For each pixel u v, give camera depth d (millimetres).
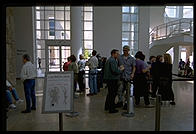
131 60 5188
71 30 11102
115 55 4883
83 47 13688
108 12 13406
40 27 13797
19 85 9781
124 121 4199
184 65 14117
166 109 5172
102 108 5270
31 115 4660
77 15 10992
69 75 3617
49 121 4238
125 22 14008
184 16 22719
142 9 13984
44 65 13781
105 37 13477
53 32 13984
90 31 13742
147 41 14164
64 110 3432
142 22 14062
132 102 5836
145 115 4621
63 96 3488
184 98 6531
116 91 4902
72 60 6941
